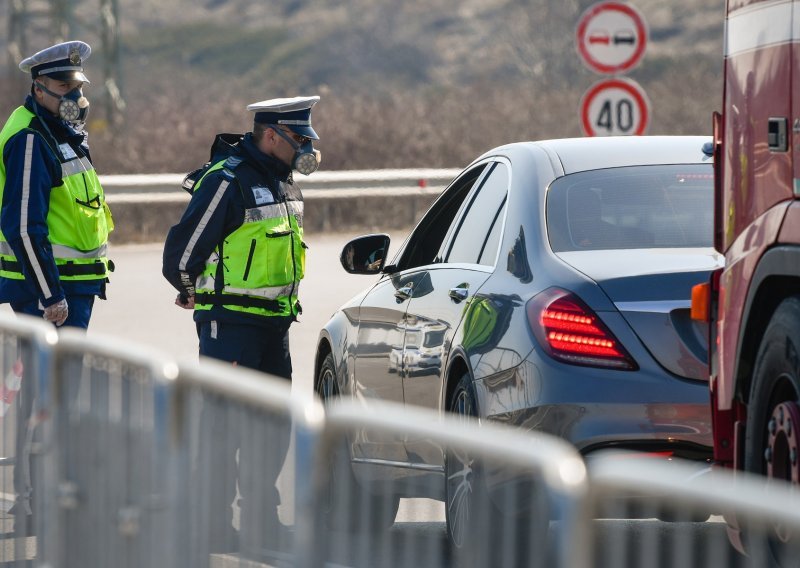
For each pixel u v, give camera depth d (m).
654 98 136.25
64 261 26.08
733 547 10.35
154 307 53.91
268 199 25.91
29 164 25.16
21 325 16.50
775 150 17.02
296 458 11.91
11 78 149.00
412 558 12.05
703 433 19.19
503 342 20.53
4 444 16.89
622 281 19.84
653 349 19.45
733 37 18.47
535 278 20.73
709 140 23.81
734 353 18.11
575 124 114.31
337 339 27.75
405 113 109.19
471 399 21.22
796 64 16.55
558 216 21.70
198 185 26.03
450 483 12.36
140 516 14.05
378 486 11.91
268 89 185.38
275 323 26.19
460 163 102.31
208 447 13.09
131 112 123.00
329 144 100.62
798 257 16.08
